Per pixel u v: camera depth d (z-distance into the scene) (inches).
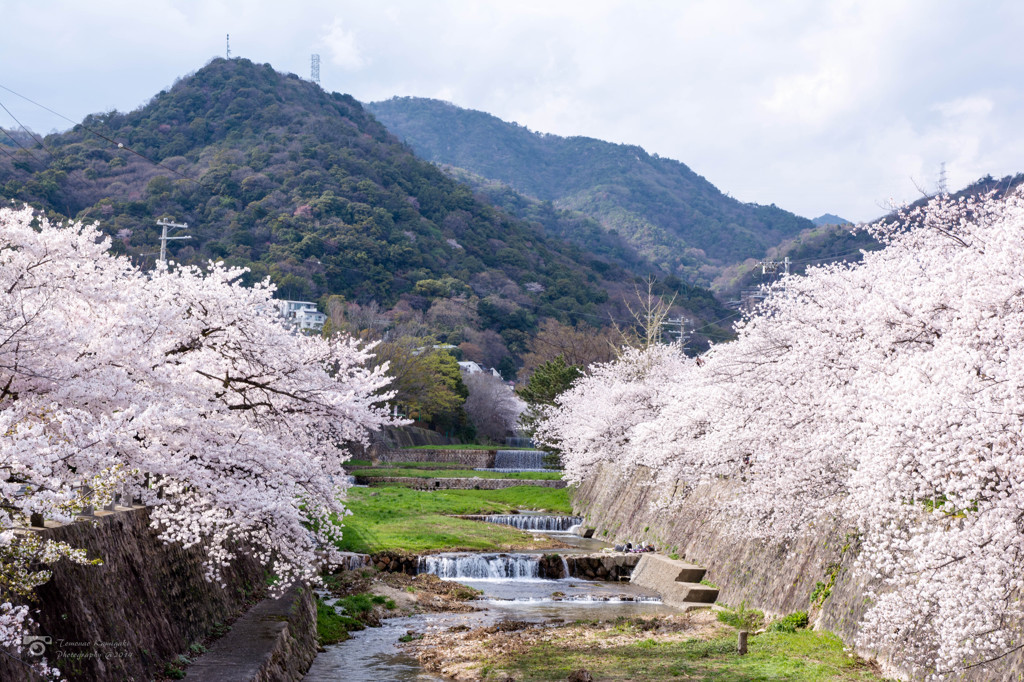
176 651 426.6
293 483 465.7
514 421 3344.0
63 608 319.0
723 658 609.6
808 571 693.3
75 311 400.5
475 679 598.2
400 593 929.5
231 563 603.8
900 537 497.0
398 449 2539.4
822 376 595.8
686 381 1200.8
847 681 500.7
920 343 512.7
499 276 4746.6
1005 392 374.3
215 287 500.7
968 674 429.4
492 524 1421.0
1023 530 350.3
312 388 519.8
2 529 270.5
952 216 562.9
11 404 323.9
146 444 379.6
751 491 692.7
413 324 3294.8
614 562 1099.9
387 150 5944.9
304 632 631.2
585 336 3277.6
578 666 621.9
